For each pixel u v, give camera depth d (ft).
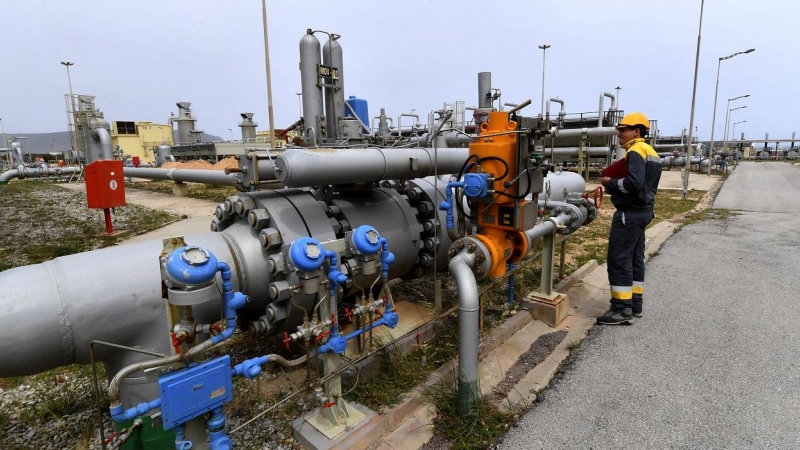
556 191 20.54
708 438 8.45
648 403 9.63
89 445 8.79
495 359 11.76
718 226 29.84
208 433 6.94
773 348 11.98
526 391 10.24
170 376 6.03
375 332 12.06
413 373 10.61
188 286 5.89
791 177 75.20
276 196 10.67
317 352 8.23
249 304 10.13
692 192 50.90
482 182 10.58
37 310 6.89
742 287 17.01
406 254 13.08
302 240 7.87
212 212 37.58
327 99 15.46
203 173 41.04
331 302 8.23
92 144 47.75
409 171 11.95
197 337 6.51
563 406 9.61
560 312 14.06
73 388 10.73
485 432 8.70
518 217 10.81
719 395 9.85
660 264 20.38
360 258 8.78
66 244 25.99
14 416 9.78
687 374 10.78
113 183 28.89
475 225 11.85
